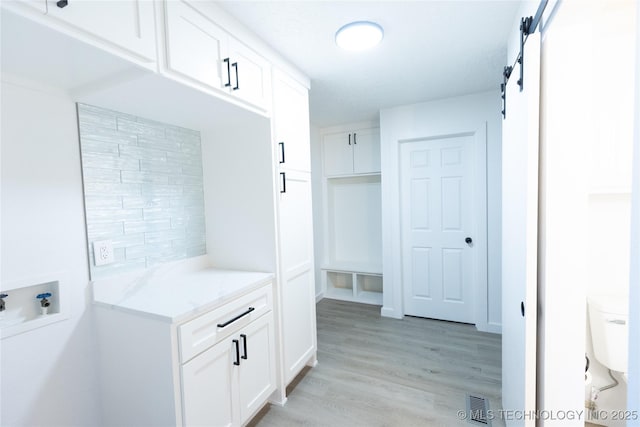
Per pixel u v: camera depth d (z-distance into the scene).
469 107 2.68
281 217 1.86
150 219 1.64
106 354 1.35
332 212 4.05
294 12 1.41
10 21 0.78
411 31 1.60
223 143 1.91
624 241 1.53
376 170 3.53
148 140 1.64
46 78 1.18
